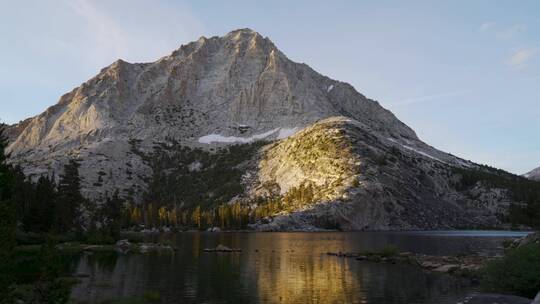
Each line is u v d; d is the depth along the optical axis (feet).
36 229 356.59
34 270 185.26
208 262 244.01
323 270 215.51
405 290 160.97
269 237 519.19
